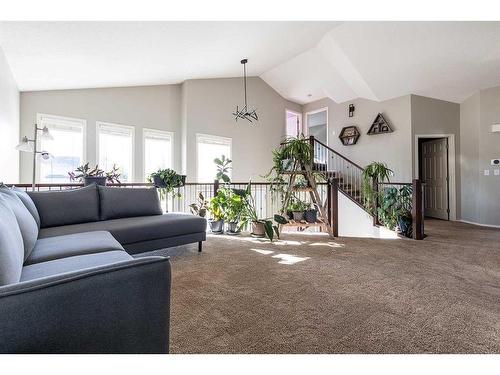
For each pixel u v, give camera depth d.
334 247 3.35
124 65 4.22
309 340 1.39
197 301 1.84
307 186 4.11
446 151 5.87
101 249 1.72
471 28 3.94
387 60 4.93
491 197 5.14
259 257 2.89
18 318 0.67
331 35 4.82
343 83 6.33
